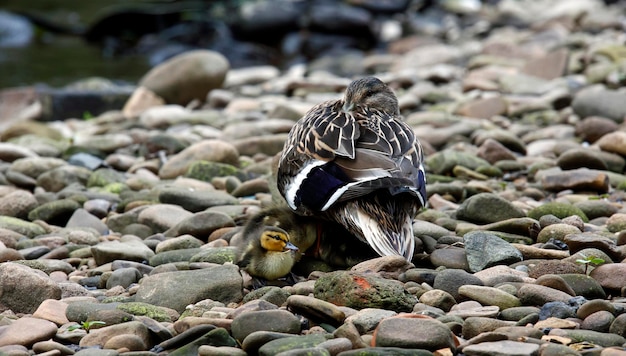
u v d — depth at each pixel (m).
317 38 31.83
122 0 39.22
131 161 15.52
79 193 13.23
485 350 7.25
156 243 11.07
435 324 7.53
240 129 16.88
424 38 30.53
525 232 10.58
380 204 9.50
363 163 9.27
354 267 9.17
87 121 20.14
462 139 15.92
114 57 30.91
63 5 37.81
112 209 12.91
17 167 14.68
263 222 9.99
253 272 9.39
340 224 9.80
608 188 12.72
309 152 9.78
